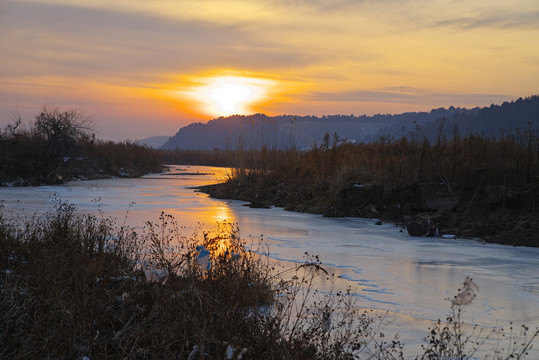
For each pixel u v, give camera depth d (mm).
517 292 8031
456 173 17891
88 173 39938
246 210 20000
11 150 31891
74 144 35250
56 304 4684
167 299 4887
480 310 7004
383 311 6703
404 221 16922
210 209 19969
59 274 5207
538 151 17859
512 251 11984
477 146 18828
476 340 5645
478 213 16125
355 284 8258
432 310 6887
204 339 3943
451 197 17203
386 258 10797
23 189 27062
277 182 25703
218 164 90938
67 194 24391
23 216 13695
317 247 11922
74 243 7082
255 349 4137
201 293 4633
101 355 4199
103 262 6168
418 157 20250
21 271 5812
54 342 4191
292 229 14961
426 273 9359
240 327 4242
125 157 50281
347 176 20703
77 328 4281
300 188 23266
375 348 5141
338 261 10273
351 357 4535
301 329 5016
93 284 5242
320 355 4430
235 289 5203
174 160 97938
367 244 12633
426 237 14094
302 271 8977
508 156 17859
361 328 5793
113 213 16906
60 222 8461
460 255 11359
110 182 35969
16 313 4637
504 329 6125
